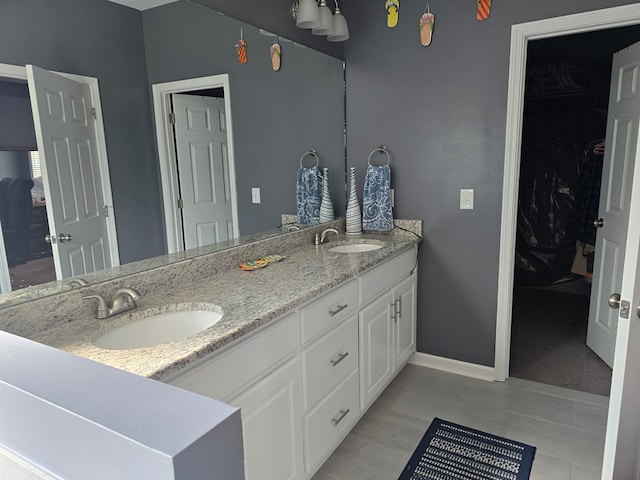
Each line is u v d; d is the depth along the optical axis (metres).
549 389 2.48
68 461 0.54
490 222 2.47
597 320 2.86
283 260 2.14
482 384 2.56
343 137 2.79
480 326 2.60
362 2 2.61
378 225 2.73
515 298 4.16
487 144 2.41
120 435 0.47
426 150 2.57
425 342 2.79
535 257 4.37
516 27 2.23
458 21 2.37
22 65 1.26
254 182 2.20
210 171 1.95
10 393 0.59
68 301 1.35
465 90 2.41
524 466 1.86
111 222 1.54
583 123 3.98
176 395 0.55
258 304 1.46
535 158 4.21
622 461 1.45
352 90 2.74
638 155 1.28
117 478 0.49
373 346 2.17
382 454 1.97
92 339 1.22
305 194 2.55
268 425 1.43
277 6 2.27
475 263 2.55
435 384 2.57
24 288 1.26
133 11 1.59
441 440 2.05
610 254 2.66
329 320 1.75
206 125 1.92
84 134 1.44
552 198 4.20
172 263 1.73
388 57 2.59
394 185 2.71
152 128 1.69
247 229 2.18
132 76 1.60
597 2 2.05
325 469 1.88
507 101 2.32
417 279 2.73
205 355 1.14
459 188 2.52
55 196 1.35
